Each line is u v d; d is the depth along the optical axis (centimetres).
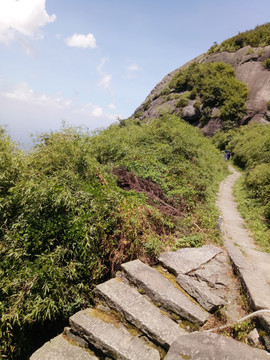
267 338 276
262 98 3678
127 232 487
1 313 358
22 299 367
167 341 289
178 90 4566
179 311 336
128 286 385
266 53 4038
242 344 241
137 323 316
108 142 925
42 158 589
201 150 1499
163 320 324
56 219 446
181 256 475
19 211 464
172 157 1083
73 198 464
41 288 381
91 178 606
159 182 829
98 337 297
